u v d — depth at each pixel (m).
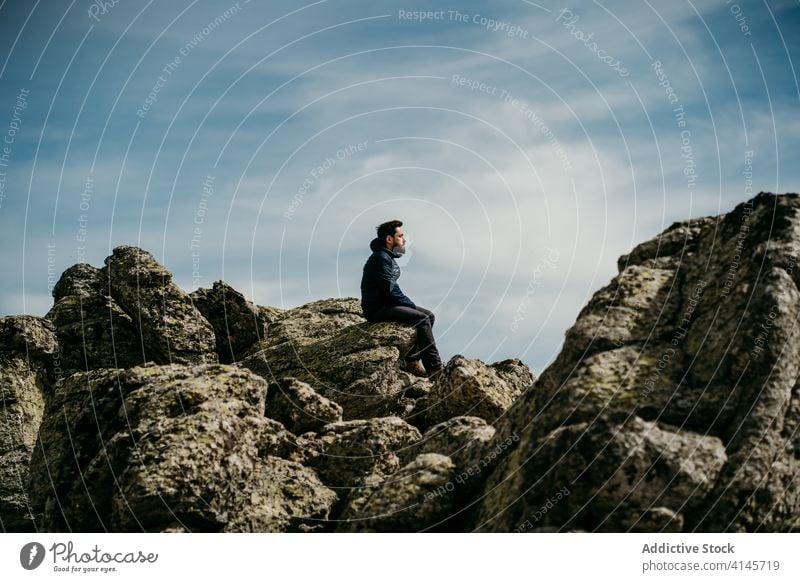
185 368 11.40
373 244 17.64
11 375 15.17
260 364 16.41
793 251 9.48
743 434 8.83
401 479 9.80
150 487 9.44
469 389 14.01
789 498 8.93
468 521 9.30
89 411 11.04
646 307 9.99
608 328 9.86
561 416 9.19
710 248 10.27
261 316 18.55
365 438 11.16
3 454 14.15
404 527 9.45
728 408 8.97
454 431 11.02
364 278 17.30
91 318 16.64
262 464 10.52
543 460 8.88
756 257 9.59
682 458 8.57
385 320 16.84
